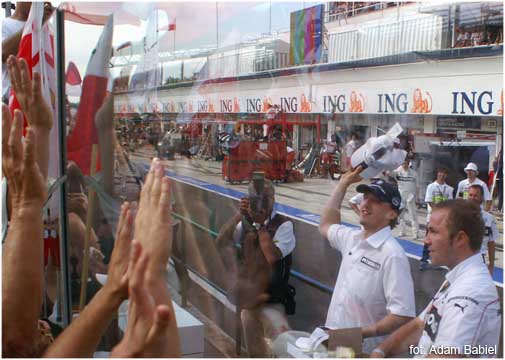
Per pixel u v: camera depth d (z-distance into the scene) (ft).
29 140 3.83
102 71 5.56
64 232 5.43
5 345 3.82
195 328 5.17
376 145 4.71
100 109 5.54
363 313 4.86
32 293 3.88
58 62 5.38
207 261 5.45
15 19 6.15
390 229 4.81
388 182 4.75
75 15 5.42
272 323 5.15
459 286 4.50
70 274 5.43
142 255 3.01
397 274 4.68
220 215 5.50
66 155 5.43
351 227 4.94
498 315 4.44
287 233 5.25
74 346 3.35
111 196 5.37
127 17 5.62
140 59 5.65
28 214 3.90
